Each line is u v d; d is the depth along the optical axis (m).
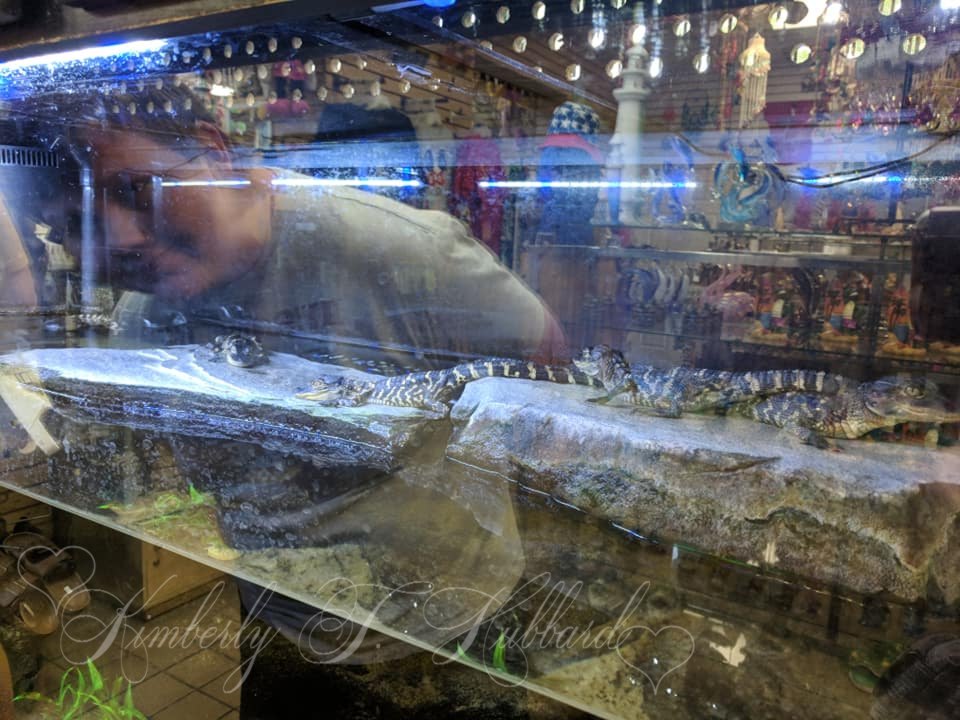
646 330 1.18
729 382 1.05
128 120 1.58
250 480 1.23
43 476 1.43
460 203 1.34
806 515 0.88
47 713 1.25
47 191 1.68
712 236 1.10
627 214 1.17
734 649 0.83
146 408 1.39
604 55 1.06
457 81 1.22
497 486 1.12
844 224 0.99
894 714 0.73
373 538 1.10
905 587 0.82
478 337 1.33
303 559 1.12
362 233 1.45
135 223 1.69
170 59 1.22
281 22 1.01
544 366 1.24
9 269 1.69
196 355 1.54
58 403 1.49
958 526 0.82
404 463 1.17
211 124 1.52
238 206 1.58
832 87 0.96
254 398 1.33
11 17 1.16
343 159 1.44
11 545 1.38
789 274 1.05
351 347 1.49
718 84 1.02
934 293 0.93
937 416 0.89
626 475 1.00
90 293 1.73
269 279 1.61
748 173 1.05
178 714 1.13
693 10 0.95
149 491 1.31
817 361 1.03
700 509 0.95
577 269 1.24
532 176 1.25
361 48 1.12
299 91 1.35
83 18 1.12
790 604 0.87
